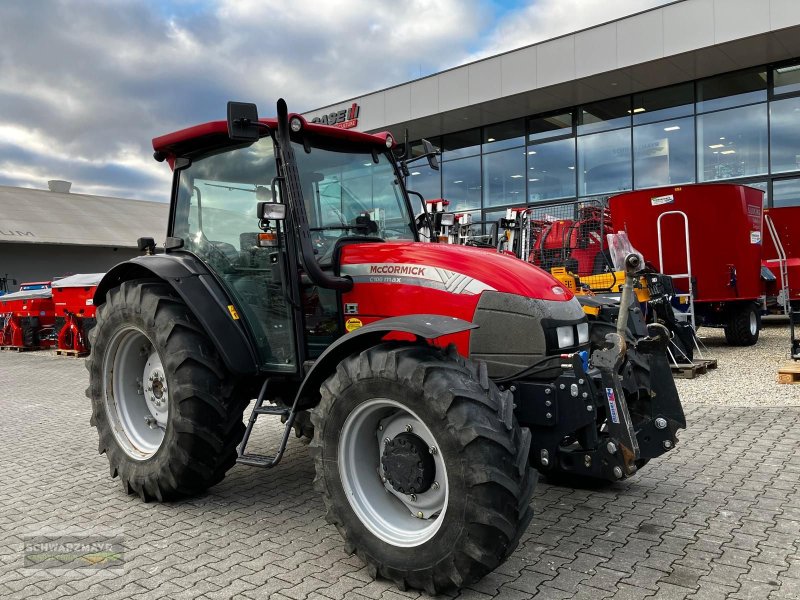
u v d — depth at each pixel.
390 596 2.78
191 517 3.80
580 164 17.06
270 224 3.86
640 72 14.79
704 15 13.49
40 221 31.14
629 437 3.07
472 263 3.55
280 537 3.46
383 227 4.29
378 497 3.06
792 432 5.22
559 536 3.37
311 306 3.87
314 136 4.01
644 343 3.56
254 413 3.76
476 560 2.59
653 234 9.60
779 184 14.39
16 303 15.68
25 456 5.39
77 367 11.88
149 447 4.21
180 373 3.81
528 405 3.23
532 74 15.80
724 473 4.28
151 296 4.06
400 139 20.14
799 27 12.59
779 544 3.18
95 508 4.00
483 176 18.84
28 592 2.90
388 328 2.84
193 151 4.39
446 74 17.25
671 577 2.87
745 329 10.33
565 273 9.07
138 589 2.89
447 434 2.66
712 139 15.19
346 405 2.99
